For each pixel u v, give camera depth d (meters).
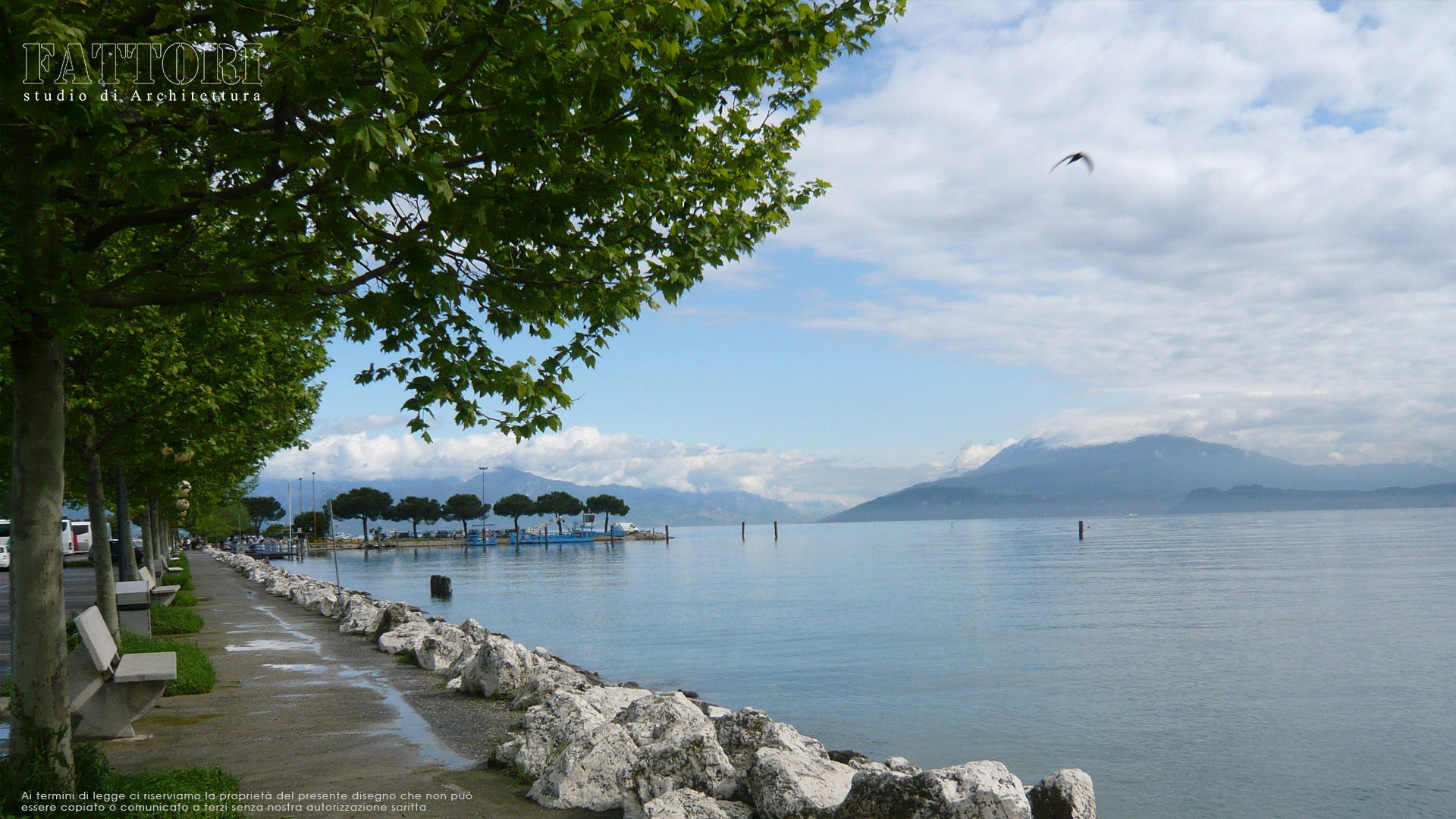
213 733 11.61
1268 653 29.98
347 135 5.67
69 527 62.97
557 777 8.52
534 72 6.49
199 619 25.05
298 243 8.31
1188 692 23.16
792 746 9.36
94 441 17.11
